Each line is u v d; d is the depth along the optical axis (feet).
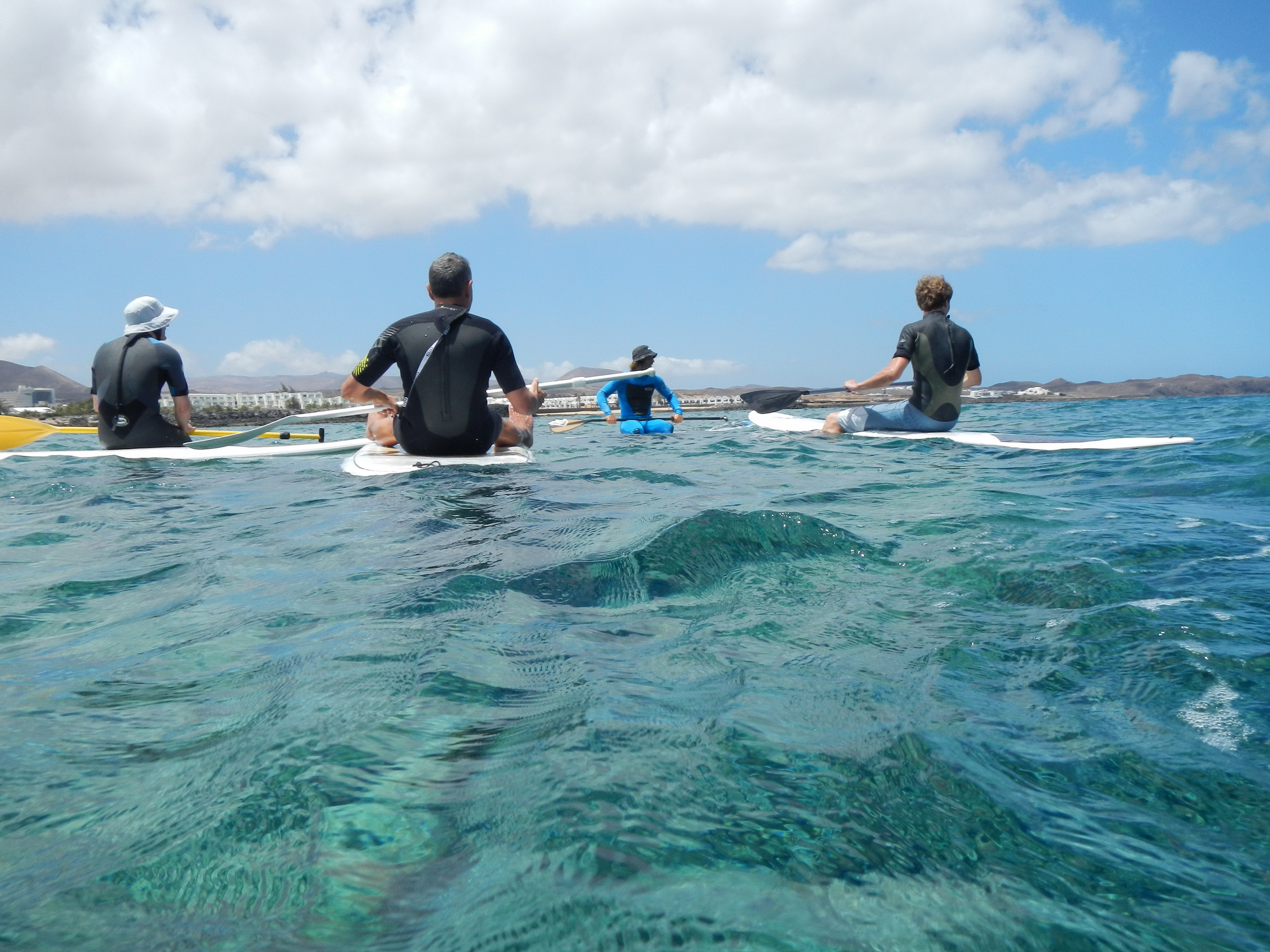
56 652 5.15
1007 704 4.15
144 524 10.21
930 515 9.74
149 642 5.27
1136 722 3.94
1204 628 5.34
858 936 2.27
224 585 6.84
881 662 4.75
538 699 4.02
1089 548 7.74
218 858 2.68
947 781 3.26
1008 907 2.46
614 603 5.93
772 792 3.09
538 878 2.51
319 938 2.26
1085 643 5.10
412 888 2.49
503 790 3.06
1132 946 2.31
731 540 7.48
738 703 4.02
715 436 26.30
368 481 13.66
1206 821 3.06
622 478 13.50
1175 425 30.40
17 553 8.47
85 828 2.90
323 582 6.73
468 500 10.97
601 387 33.76
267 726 3.73
